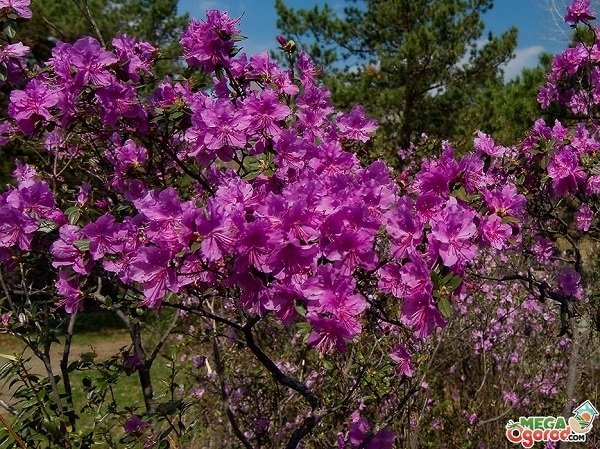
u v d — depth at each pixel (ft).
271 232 4.73
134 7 34.81
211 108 5.79
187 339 11.68
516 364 15.40
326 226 4.93
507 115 25.77
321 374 10.44
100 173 8.50
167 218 4.94
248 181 5.95
